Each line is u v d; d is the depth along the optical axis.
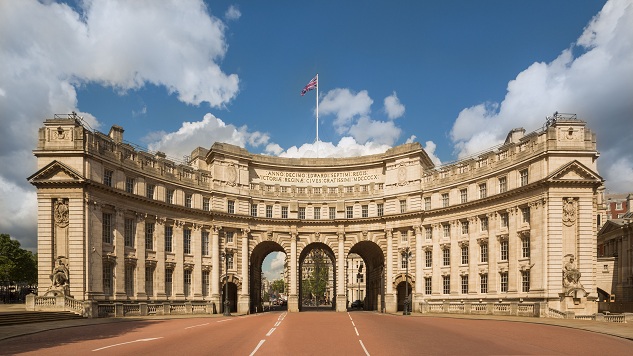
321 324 43.88
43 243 54.25
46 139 55.47
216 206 76.62
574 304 54.75
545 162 57.91
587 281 55.59
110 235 59.69
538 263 57.88
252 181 84.06
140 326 42.22
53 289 52.91
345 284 82.62
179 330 37.34
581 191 57.12
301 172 86.88
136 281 62.75
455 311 67.06
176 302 68.69
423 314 66.75
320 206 84.69
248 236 80.00
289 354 23.31
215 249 75.50
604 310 67.31
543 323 44.94
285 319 52.50
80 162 55.16
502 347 26.69
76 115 56.84
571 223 56.75
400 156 79.94
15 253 104.94
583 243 56.22
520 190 60.66
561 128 57.81
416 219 76.88
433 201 75.62
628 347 27.61
